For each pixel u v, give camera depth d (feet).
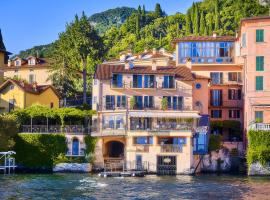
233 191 199.41
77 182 227.61
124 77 302.25
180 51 338.75
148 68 311.88
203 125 301.43
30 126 291.38
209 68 337.11
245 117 298.56
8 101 340.39
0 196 183.93
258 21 292.20
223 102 333.62
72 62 441.68
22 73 437.17
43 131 290.35
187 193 193.88
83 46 456.04
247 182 230.27
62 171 280.92
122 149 302.66
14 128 280.72
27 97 339.77
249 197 183.83
